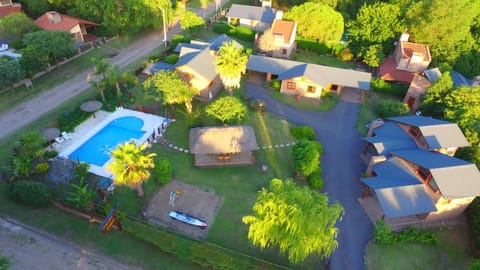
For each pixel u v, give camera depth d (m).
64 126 43.94
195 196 36.38
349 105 56.44
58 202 32.81
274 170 41.06
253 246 31.39
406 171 37.00
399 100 59.28
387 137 42.62
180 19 82.31
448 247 33.75
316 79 55.72
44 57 53.38
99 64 50.22
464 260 32.69
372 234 33.97
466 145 38.75
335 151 45.38
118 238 30.83
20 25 62.06
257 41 72.50
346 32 82.25
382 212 36.41
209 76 52.03
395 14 69.19
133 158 30.81
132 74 57.00
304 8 73.19
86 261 28.61
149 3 70.56
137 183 32.09
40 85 53.91
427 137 38.66
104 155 41.12
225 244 31.38
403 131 43.06
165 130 46.28
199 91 53.44
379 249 32.62
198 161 40.84
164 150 42.72
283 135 47.50
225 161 41.25
